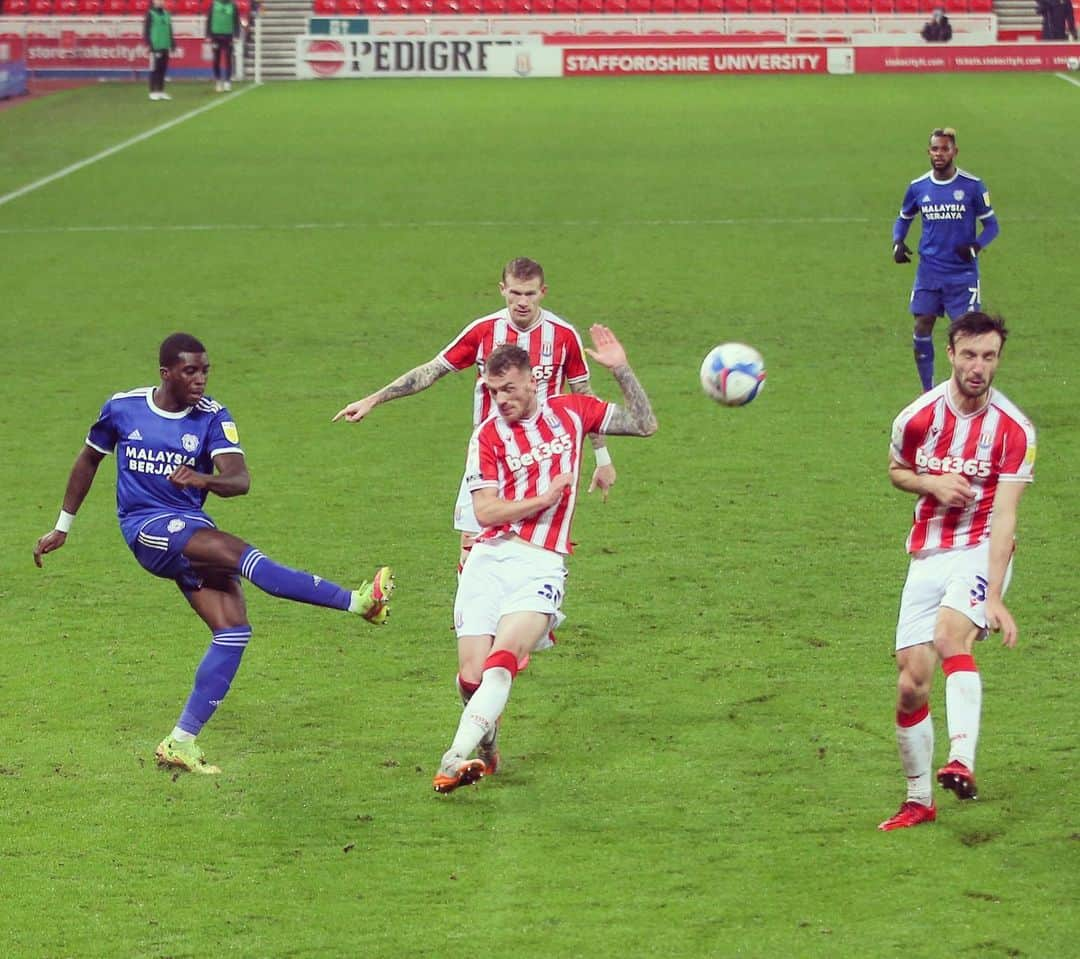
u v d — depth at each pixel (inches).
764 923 837.2
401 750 1093.1
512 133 5064.0
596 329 1050.7
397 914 857.5
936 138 1993.1
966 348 913.5
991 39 7101.4
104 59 7032.5
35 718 1156.5
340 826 971.9
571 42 7066.9
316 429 2036.2
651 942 820.0
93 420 2085.4
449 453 1927.9
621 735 1112.2
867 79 6594.5
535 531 1016.9
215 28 6437.0
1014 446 935.7
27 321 2711.6
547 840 947.3
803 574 1464.1
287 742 1108.5
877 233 3385.8
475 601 1016.9
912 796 957.2
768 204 3737.7
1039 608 1355.8
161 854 935.7
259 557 1045.2
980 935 817.5
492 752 1037.8
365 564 1517.0
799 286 2906.0
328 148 4805.6
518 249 3284.9
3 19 7022.6
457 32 7229.3
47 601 1429.6
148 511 1072.8
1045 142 4576.8
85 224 3636.8
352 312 2755.9
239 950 820.6
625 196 3880.4
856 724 1120.2
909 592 965.8
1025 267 3011.8
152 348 2503.7
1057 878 879.1
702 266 3093.0
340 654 1286.9
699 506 1685.5
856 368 2319.1
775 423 2027.6
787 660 1251.2
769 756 1068.5
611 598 1407.5
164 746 1047.6
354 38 7007.9
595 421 1029.8
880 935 821.2
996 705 1149.7
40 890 890.1
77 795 1022.4
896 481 968.9
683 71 6919.3
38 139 5068.9
